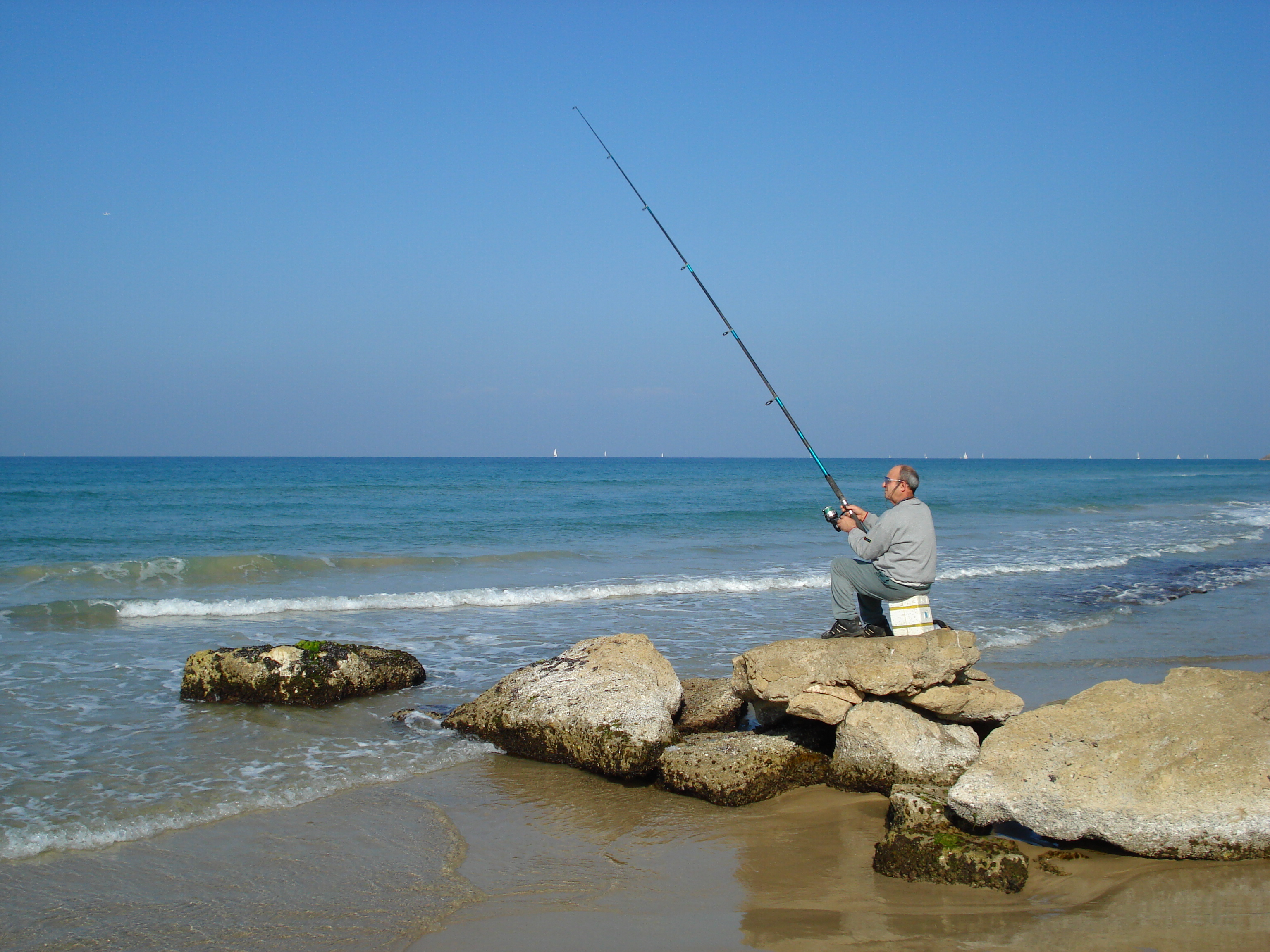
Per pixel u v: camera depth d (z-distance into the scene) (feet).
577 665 22.76
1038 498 137.69
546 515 95.96
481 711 22.84
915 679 19.02
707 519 91.56
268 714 24.44
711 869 15.39
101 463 319.06
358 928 13.06
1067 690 26.55
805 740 20.34
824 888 14.61
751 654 20.12
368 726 23.75
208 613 39.29
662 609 41.19
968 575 52.24
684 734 22.48
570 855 15.92
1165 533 80.79
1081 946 12.43
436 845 16.21
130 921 13.15
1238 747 15.55
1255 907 13.48
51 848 15.61
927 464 569.23
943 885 14.62
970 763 18.84
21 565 50.52
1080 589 47.09
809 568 55.62
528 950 12.45
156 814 17.17
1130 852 15.21
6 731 22.21
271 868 15.08
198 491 126.52
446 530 79.77
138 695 25.95
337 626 36.94
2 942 12.43
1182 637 34.47
